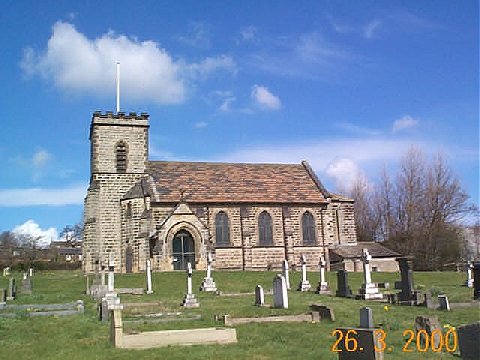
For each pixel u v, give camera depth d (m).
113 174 59.59
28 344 18.47
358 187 100.19
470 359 12.54
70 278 50.78
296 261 60.38
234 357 15.41
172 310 26.67
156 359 15.29
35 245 124.81
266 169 67.38
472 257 92.31
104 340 18.27
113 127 60.59
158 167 62.25
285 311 25.03
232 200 59.41
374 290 31.17
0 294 31.86
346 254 60.28
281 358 15.30
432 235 84.12
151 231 55.56
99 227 57.91
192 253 55.81
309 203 62.25
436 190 85.50
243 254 58.47
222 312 25.08
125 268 57.06
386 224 93.12
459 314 24.20
